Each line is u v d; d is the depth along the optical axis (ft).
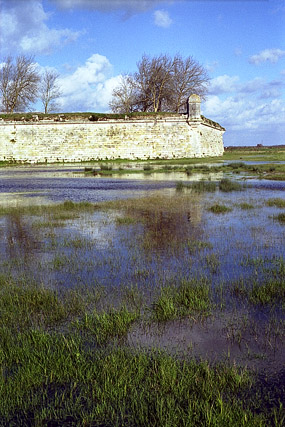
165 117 174.40
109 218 44.52
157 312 18.78
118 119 174.19
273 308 19.22
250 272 24.91
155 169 122.21
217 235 35.45
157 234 36.17
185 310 19.07
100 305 19.97
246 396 12.49
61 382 13.32
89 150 174.50
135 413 11.77
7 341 15.71
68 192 72.02
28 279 24.34
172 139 175.52
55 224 41.37
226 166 124.47
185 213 46.73
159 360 14.21
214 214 45.93
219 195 63.00
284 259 27.68
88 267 26.63
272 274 24.32
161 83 214.48
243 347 15.56
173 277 24.18
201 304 19.35
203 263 27.07
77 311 19.21
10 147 174.40
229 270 25.48
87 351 15.17
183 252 29.96
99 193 69.31
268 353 15.05
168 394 12.53
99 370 13.75
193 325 17.58
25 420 11.68
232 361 14.48
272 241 32.96
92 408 12.09
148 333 16.85
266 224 39.93
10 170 138.72
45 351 14.98
